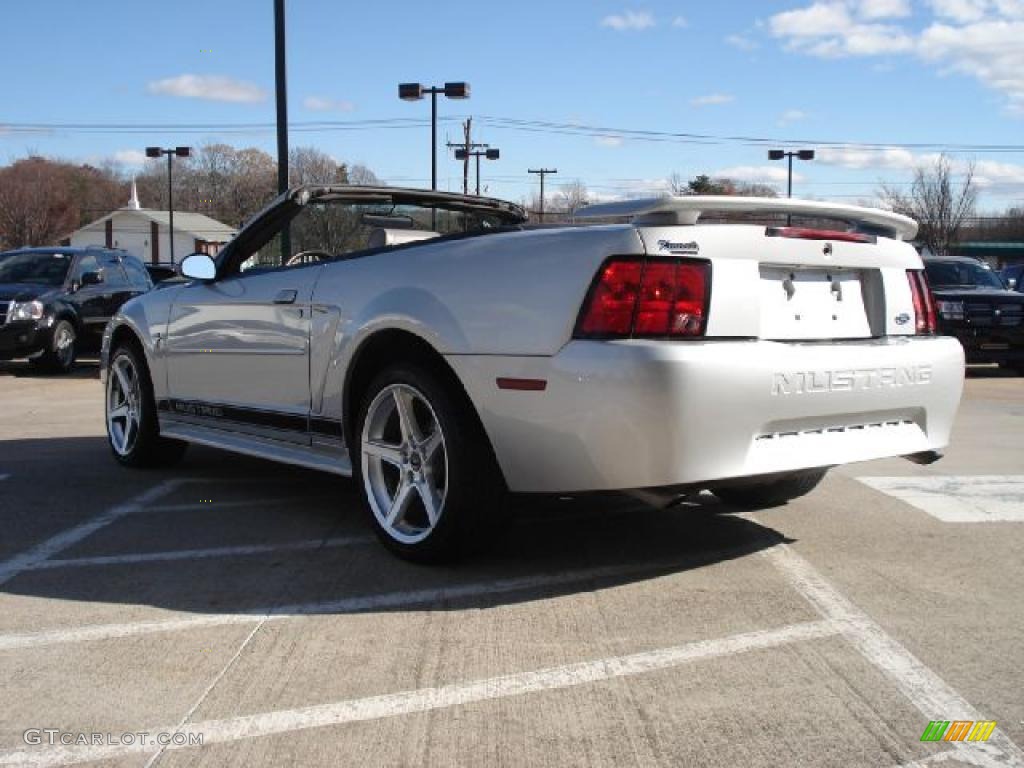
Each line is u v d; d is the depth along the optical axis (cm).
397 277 422
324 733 274
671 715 283
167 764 258
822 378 378
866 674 309
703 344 354
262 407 511
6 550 450
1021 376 1371
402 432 418
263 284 508
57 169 8638
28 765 258
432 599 379
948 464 654
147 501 548
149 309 606
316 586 395
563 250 363
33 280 1405
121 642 339
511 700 293
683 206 350
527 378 362
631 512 516
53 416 926
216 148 8756
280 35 1387
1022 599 379
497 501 397
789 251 386
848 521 497
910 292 443
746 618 357
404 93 2431
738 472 358
